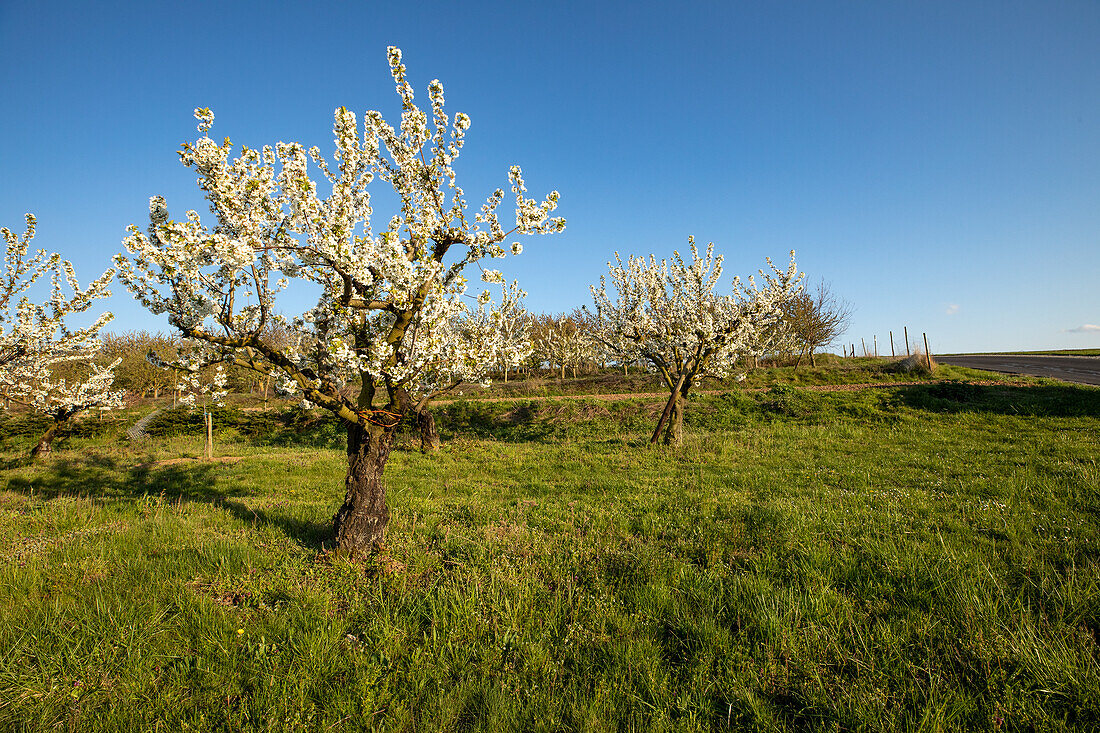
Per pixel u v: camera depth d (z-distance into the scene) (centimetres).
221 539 671
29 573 552
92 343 1486
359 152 636
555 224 645
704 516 736
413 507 885
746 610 460
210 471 1402
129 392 3528
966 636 409
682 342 1510
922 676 375
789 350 3086
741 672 385
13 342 1305
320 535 730
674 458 1288
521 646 424
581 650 423
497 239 647
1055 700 340
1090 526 618
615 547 625
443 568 582
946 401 1861
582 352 3534
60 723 341
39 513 838
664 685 370
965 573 499
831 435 1534
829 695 356
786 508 736
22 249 1262
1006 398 1823
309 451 1834
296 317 752
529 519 779
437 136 640
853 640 414
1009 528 625
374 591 522
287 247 574
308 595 504
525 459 1392
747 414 1980
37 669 393
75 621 459
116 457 1755
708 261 1617
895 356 3584
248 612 484
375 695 366
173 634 446
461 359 675
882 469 1045
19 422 2406
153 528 733
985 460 1073
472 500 921
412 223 647
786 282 1605
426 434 1666
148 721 342
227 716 345
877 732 321
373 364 610
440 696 361
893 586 495
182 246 495
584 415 2186
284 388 641
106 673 390
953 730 320
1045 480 853
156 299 580
